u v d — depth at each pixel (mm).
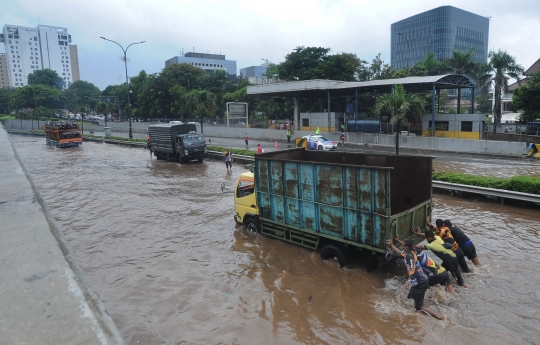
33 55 170875
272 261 9938
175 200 17266
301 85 41219
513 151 27797
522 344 6094
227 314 7434
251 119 62750
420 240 9109
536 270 8656
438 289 7723
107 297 8242
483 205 14641
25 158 34969
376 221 8312
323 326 6891
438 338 6324
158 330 6934
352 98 47844
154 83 70875
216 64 174875
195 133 30078
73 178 23734
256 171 11117
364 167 8312
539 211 13539
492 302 7367
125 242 11789
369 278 8703
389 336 6469
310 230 9820
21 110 97688
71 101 111312
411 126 37094
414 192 10336
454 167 23578
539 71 33938
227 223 13445
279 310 7520
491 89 43875
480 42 114812
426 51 110188
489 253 9703
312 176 9500
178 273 9453
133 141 45312
